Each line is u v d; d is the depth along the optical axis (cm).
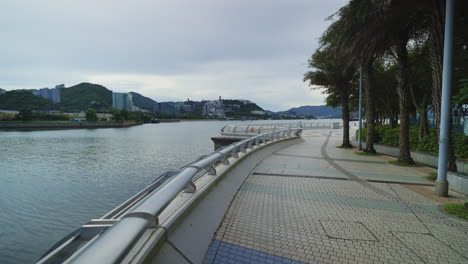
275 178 685
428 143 1076
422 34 929
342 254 300
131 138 6128
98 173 2414
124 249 111
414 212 443
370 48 927
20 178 2214
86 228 173
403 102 964
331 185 620
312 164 908
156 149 4100
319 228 370
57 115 13400
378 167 868
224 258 282
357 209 454
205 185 395
